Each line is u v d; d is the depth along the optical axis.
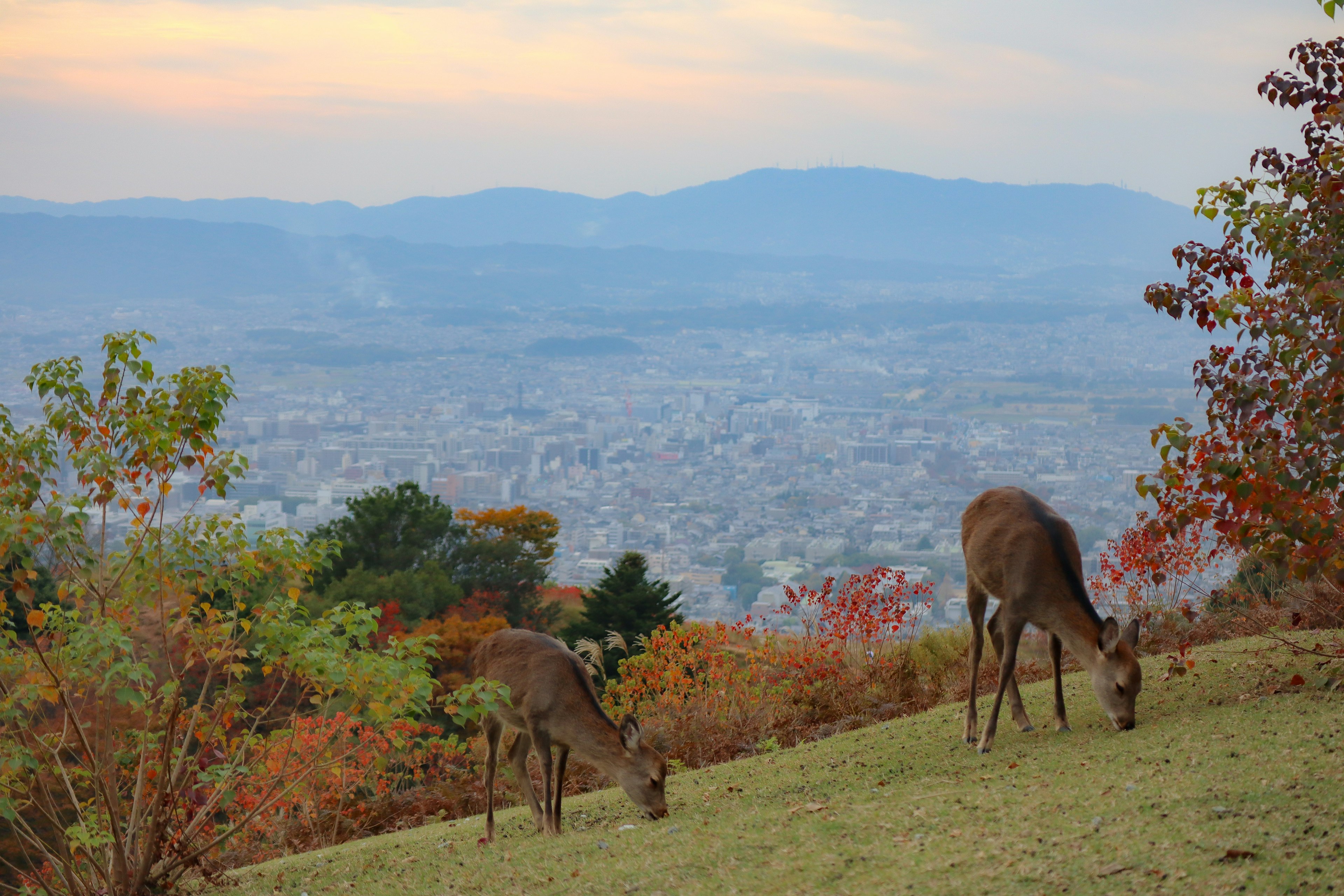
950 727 8.09
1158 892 3.58
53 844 9.81
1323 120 7.04
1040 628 7.12
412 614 23.92
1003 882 3.94
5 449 7.26
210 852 8.79
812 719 11.16
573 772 10.58
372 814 10.26
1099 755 6.01
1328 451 6.41
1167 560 10.58
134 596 7.61
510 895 5.27
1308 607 9.27
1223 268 7.30
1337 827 3.87
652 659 12.34
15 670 7.05
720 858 5.08
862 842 4.90
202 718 8.11
